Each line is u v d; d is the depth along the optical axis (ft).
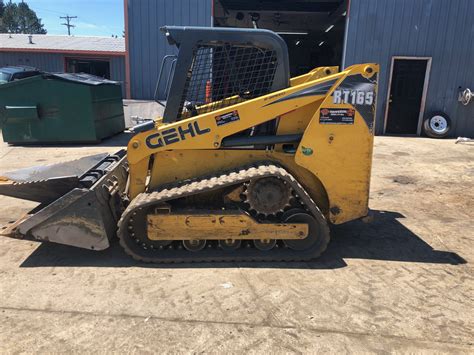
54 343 8.99
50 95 32.53
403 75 41.73
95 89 33.60
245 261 12.88
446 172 25.82
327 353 8.77
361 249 14.16
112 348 8.85
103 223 12.73
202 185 12.36
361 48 41.14
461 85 41.42
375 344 9.09
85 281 11.67
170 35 12.98
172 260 12.69
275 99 12.75
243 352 8.77
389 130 43.09
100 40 84.33
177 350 8.80
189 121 12.81
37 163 27.09
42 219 12.50
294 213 12.91
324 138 12.94
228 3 42.73
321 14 46.14
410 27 40.57
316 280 11.86
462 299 11.02
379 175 24.90
